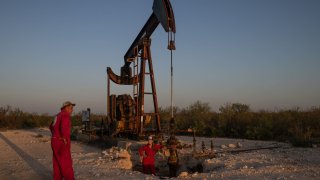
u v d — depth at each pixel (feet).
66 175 30.32
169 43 46.83
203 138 82.33
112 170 38.70
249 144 65.51
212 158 46.50
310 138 65.87
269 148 58.13
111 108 68.90
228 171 36.65
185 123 100.27
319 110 95.55
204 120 100.73
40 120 148.87
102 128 74.69
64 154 30.48
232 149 56.75
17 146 68.39
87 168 40.09
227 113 102.83
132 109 66.95
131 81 69.77
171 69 45.65
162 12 49.55
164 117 108.27
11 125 139.23
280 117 90.68
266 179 32.09
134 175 35.76
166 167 47.80
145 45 61.16
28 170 39.83
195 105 124.16
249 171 36.09
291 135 77.71
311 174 34.17
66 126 30.55
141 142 55.72
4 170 40.29
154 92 61.72
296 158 46.06
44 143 74.79
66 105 31.35
